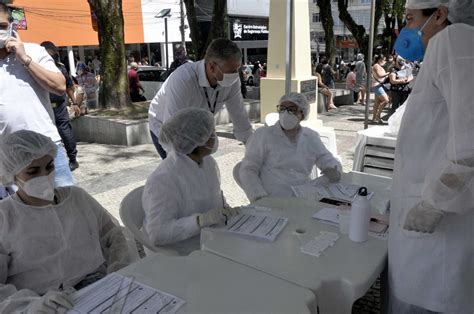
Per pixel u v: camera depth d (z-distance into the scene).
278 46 8.43
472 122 1.25
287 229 2.00
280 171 3.09
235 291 1.40
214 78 3.01
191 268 1.56
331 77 14.52
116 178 5.46
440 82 1.37
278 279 1.48
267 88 8.59
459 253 1.45
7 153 1.70
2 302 1.46
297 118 2.97
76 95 7.99
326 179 2.90
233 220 2.10
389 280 1.67
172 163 2.29
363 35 17.59
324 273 1.57
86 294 1.40
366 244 1.82
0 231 1.75
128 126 7.21
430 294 1.50
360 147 3.92
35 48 2.68
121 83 8.56
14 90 2.56
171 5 25.34
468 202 1.31
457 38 1.33
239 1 27.73
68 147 5.71
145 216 2.36
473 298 1.49
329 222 2.06
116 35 8.36
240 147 7.01
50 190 1.79
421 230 1.42
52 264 1.83
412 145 1.49
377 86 9.23
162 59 25.94
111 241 2.08
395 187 1.59
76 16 20.59
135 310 1.30
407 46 1.65
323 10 15.88
